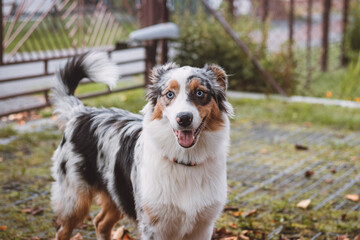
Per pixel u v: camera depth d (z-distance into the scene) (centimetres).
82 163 380
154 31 834
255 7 1195
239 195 520
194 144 307
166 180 323
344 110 916
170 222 332
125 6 1159
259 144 709
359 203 503
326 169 607
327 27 1347
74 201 384
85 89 1004
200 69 326
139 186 337
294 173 592
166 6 880
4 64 774
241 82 1052
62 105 416
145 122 331
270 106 931
